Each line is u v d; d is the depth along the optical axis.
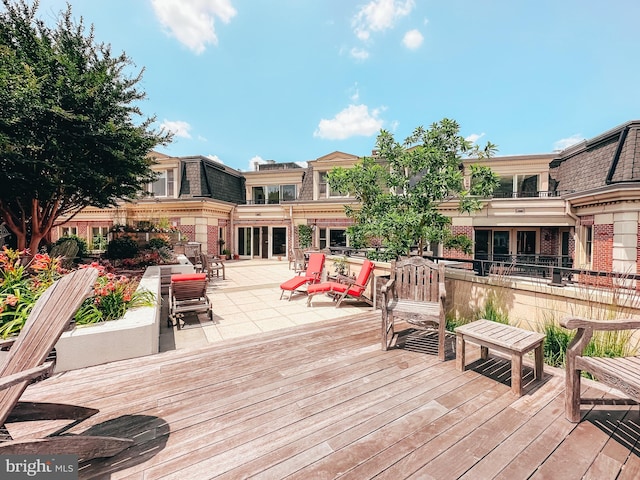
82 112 6.25
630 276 3.37
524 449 1.95
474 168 4.80
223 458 1.87
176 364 3.25
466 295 4.94
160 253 10.30
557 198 10.75
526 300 4.14
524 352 2.58
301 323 5.11
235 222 17.52
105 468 1.78
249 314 5.68
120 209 14.17
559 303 3.78
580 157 11.09
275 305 6.44
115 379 2.90
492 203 11.80
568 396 2.25
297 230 16.17
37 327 1.80
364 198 5.93
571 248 11.19
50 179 6.21
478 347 3.75
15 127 5.48
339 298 6.62
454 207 12.14
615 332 3.28
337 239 15.74
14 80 5.27
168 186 15.81
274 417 2.30
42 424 2.20
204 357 3.45
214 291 8.05
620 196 8.09
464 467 1.79
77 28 6.82
